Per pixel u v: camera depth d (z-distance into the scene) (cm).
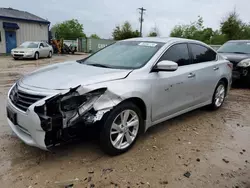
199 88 434
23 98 282
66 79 292
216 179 273
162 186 257
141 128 339
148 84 330
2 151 315
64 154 313
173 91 373
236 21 2861
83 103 275
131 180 265
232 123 452
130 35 4303
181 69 392
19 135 292
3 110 473
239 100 625
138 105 335
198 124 439
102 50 439
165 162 303
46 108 260
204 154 328
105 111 281
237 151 342
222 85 516
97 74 309
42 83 289
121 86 299
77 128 273
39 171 276
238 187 261
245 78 744
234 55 786
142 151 329
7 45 2230
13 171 274
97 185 254
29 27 2397
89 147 333
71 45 2781
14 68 1161
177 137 379
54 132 265
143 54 371
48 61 1598
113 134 307
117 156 313
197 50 447
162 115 368
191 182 266
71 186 252
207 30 3869
